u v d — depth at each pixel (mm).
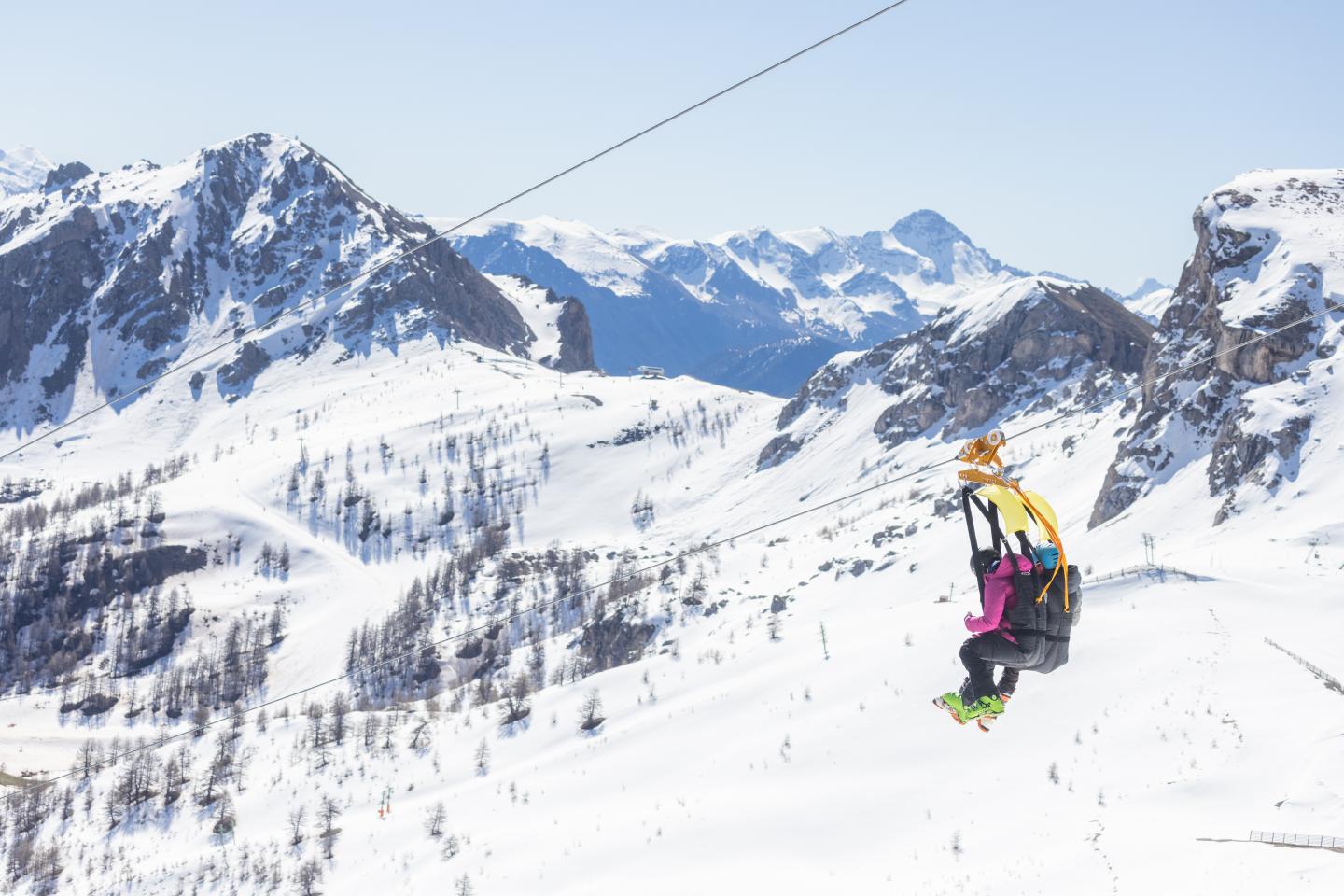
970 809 86625
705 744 122562
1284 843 55000
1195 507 183875
